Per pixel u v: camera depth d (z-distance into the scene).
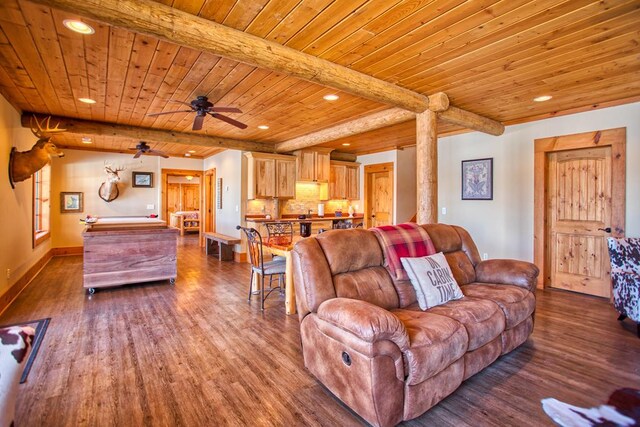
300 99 3.76
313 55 2.65
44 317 3.41
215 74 3.05
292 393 2.11
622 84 3.32
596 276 4.16
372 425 1.71
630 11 2.06
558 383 2.22
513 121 4.73
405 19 2.15
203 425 1.81
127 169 7.85
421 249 2.82
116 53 2.62
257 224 6.55
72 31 2.28
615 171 3.91
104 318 3.40
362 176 7.79
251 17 2.13
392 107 4.07
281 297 4.20
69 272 5.48
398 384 1.74
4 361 1.13
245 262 6.49
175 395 2.08
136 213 7.96
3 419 1.08
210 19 2.16
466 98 3.74
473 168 5.23
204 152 7.90
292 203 7.17
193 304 3.89
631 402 2.01
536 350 2.71
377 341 1.68
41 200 6.51
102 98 3.73
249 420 1.85
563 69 2.95
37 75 3.07
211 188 8.53
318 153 7.03
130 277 4.50
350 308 1.83
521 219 4.71
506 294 2.65
